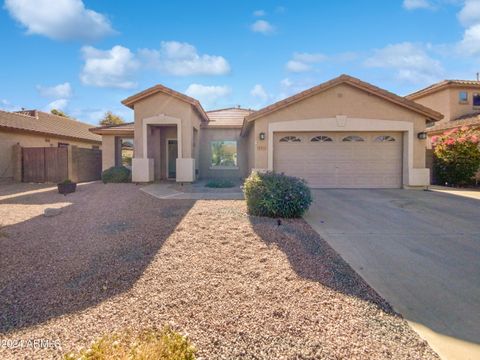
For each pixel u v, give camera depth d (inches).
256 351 114.3
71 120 1154.0
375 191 561.0
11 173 744.3
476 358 113.0
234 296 156.5
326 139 591.5
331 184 594.6
